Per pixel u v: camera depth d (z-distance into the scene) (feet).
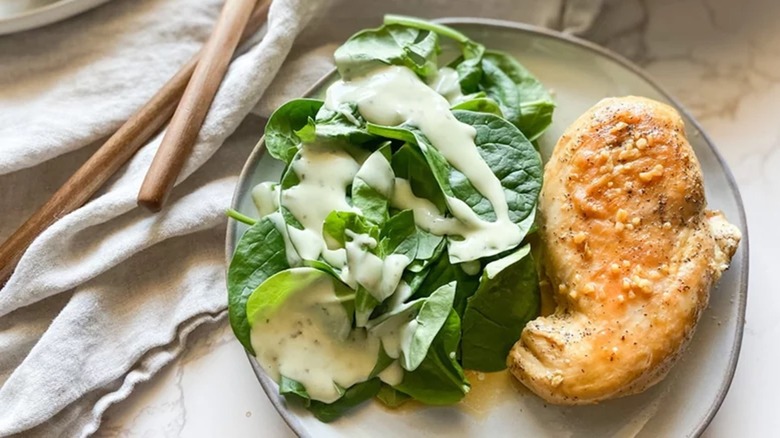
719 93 1.39
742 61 1.40
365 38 1.27
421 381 1.09
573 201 1.08
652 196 1.06
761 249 1.25
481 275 1.11
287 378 1.07
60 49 1.40
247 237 1.13
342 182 1.14
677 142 1.08
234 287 1.11
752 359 1.17
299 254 1.10
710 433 1.12
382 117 1.17
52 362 1.17
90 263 1.23
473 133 1.16
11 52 1.40
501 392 1.11
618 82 1.29
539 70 1.32
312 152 1.15
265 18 1.40
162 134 1.32
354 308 1.07
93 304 1.22
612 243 1.05
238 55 1.39
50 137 1.31
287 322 1.09
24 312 1.26
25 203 1.34
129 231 1.25
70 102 1.36
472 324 1.11
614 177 1.07
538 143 1.28
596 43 1.44
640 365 1.01
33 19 1.37
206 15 1.43
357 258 1.05
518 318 1.11
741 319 1.10
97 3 1.40
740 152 1.33
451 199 1.11
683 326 1.02
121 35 1.41
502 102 1.25
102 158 1.28
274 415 1.17
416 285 1.09
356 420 1.09
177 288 1.26
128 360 1.20
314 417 1.08
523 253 1.09
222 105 1.29
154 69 1.39
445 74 1.27
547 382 1.03
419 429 1.09
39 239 1.22
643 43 1.43
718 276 1.08
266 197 1.20
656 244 1.04
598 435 1.08
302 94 1.33
